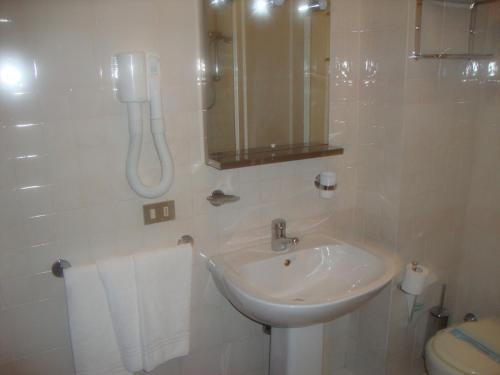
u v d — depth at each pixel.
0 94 1.09
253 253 1.52
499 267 1.85
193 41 1.31
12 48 1.08
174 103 1.32
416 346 1.94
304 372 1.53
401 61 1.48
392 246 1.67
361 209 1.79
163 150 1.27
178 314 1.39
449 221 1.85
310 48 1.54
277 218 1.62
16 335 1.27
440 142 1.68
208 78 1.36
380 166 1.65
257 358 1.75
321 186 1.55
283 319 1.20
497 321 1.76
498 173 1.78
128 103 1.20
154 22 1.24
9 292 1.22
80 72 1.17
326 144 1.65
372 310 1.83
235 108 1.44
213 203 1.41
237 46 1.40
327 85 1.59
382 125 1.61
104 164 1.26
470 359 1.54
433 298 1.92
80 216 1.26
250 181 1.52
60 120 1.17
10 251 1.19
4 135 1.12
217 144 1.42
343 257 1.56
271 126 1.52
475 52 1.68
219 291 1.55
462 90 1.69
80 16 1.14
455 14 1.56
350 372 2.02
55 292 1.28
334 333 1.95
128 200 1.32
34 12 1.09
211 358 1.63
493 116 1.75
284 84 1.52
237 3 1.37
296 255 1.52
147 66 1.19
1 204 1.15
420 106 1.56
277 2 1.45
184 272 1.37
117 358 1.35
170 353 1.41
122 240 1.34
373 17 1.56
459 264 1.99
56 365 1.35
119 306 1.28
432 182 1.71
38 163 1.17
